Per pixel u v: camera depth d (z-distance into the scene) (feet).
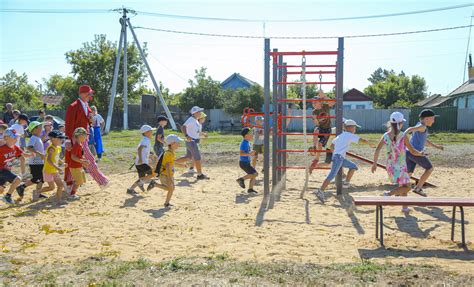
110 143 80.69
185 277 16.03
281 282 15.47
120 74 150.10
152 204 29.73
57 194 30.60
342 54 31.32
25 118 39.09
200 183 37.93
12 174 29.68
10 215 26.63
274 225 24.31
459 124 123.75
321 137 36.88
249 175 33.76
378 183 37.17
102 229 23.53
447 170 44.06
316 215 26.66
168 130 118.52
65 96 155.63
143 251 19.74
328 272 16.34
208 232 22.88
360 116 129.70
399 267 16.83
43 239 21.72
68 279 16.07
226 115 138.62
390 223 24.71
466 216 26.14
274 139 33.37
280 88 35.91
